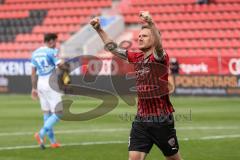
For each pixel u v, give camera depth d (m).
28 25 115.38
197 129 47.97
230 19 102.94
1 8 119.81
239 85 83.00
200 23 104.00
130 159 22.19
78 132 47.00
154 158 33.22
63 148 37.62
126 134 45.38
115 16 107.69
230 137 42.41
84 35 103.31
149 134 22.09
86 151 36.22
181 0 108.06
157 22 106.56
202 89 84.81
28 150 36.81
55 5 116.50
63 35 110.25
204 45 100.06
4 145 39.44
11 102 79.88
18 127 51.34
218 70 85.19
